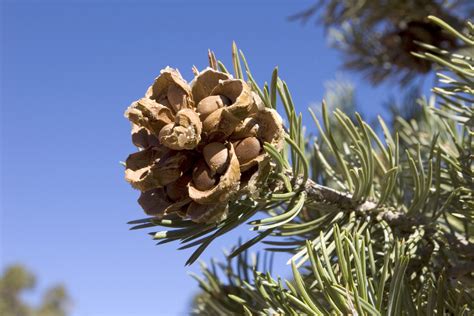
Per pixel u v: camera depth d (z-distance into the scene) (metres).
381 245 0.24
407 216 0.24
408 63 0.48
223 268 0.28
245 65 0.21
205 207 0.19
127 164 0.20
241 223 0.21
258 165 0.19
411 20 0.47
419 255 0.23
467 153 0.25
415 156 0.30
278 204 0.23
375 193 0.25
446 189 0.27
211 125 0.19
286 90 0.21
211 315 0.29
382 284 0.19
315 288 0.22
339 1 0.52
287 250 0.23
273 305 0.20
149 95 0.20
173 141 0.18
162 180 0.19
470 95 0.24
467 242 0.24
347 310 0.18
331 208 0.23
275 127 0.19
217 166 0.19
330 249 0.21
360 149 0.22
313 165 0.27
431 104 0.34
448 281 0.22
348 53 0.55
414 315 0.20
